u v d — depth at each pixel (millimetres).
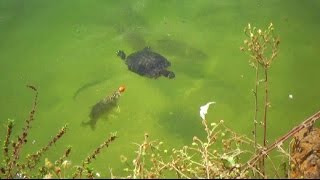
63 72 2113
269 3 2566
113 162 1631
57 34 2373
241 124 1768
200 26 2400
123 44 2281
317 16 2459
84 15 2512
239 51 2184
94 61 2172
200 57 2156
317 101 1879
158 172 1123
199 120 1805
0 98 1973
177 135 1739
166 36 2324
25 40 2336
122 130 1777
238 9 2529
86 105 1915
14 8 2582
